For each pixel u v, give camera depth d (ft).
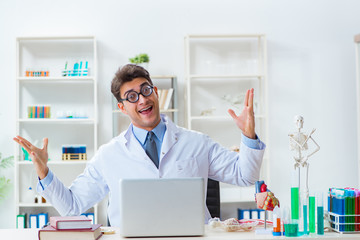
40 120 15.34
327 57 16.84
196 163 8.37
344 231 6.66
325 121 16.80
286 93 16.71
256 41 16.62
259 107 16.25
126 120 16.25
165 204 6.28
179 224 6.30
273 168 16.57
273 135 16.62
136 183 6.25
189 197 6.31
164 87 16.35
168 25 16.42
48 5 16.19
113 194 8.30
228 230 6.83
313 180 16.70
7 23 16.08
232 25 16.60
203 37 16.11
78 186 8.29
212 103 16.52
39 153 7.25
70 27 16.24
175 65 16.42
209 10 16.56
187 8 16.48
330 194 7.00
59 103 16.26
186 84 16.26
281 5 16.74
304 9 16.80
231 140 16.55
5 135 16.01
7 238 6.81
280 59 16.71
